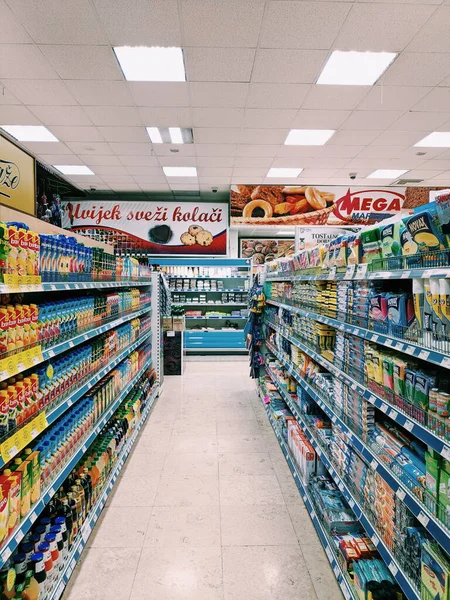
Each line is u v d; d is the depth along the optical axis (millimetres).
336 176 8328
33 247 1759
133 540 2396
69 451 2240
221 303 8836
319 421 2898
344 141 6328
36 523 1974
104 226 9469
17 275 1574
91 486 2498
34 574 1696
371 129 5840
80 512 2262
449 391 1337
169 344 6969
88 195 10195
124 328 3791
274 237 11508
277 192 9031
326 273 2535
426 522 1310
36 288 1750
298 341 3430
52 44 3750
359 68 4184
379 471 1687
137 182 8859
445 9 3285
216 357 8461
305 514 2695
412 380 1488
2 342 1530
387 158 7172
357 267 1976
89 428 2621
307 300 3205
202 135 6082
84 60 4027
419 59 4012
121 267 3742
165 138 6195
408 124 5645
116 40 3688
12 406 1593
